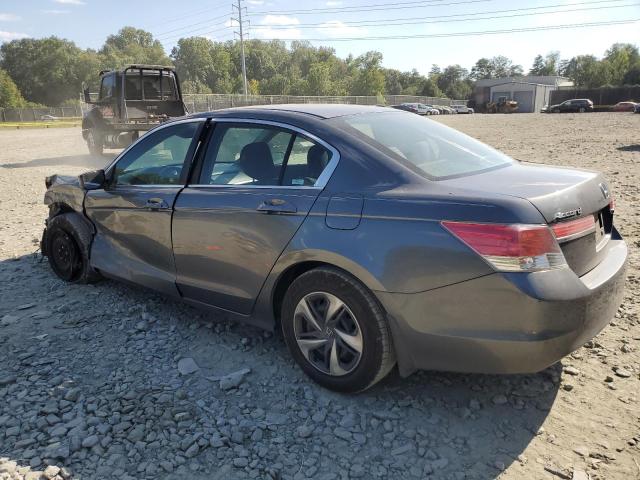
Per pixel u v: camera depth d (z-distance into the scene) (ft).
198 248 12.23
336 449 9.02
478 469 8.48
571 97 217.15
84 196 15.64
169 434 9.37
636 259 17.34
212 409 10.10
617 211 23.85
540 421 9.58
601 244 10.12
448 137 12.04
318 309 10.46
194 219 12.17
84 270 16.21
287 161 11.02
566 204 8.89
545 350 8.43
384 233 9.23
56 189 16.96
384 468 8.55
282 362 11.76
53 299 15.49
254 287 11.34
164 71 54.24
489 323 8.55
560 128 84.69
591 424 9.43
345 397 10.43
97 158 55.42
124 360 11.94
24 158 56.75
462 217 8.62
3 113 218.79
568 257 8.94
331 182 10.18
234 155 12.01
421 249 8.87
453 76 489.26
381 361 9.64
